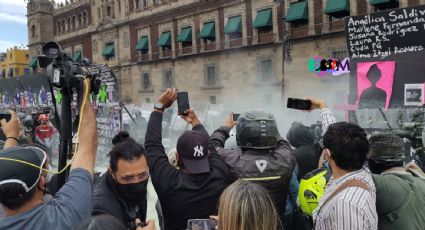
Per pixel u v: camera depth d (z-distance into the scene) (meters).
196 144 2.83
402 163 2.86
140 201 2.72
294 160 3.15
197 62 40.12
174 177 2.87
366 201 2.30
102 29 50.78
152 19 44.62
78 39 55.59
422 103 5.68
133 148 2.54
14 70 74.31
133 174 2.49
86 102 2.47
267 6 33.66
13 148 2.19
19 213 2.03
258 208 1.92
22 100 21.48
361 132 2.51
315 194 3.02
